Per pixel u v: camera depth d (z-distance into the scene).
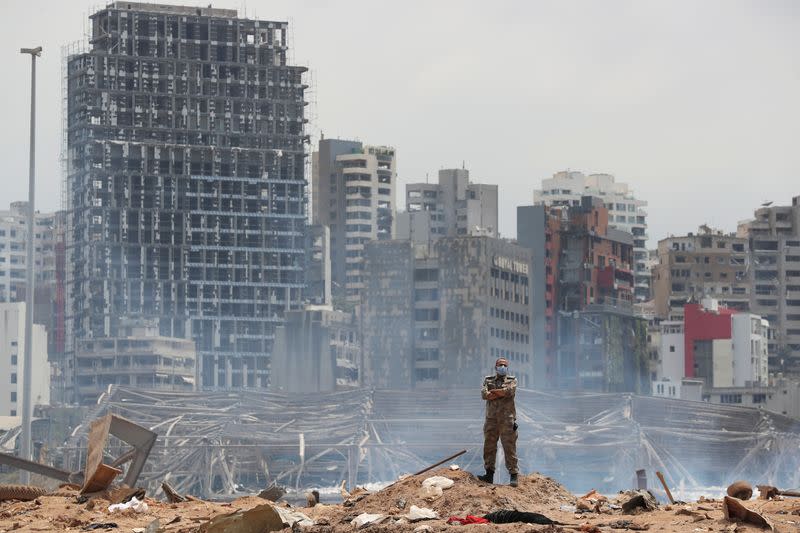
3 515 44.38
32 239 101.25
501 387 42.75
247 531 37.91
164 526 40.66
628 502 41.09
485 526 35.66
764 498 44.72
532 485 43.31
